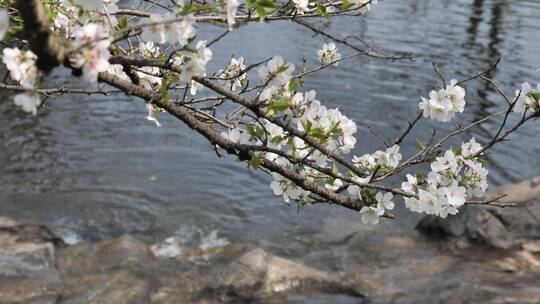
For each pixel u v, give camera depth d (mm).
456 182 2635
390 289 6188
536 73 13789
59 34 2244
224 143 2246
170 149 10117
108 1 1972
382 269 6609
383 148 10258
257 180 9188
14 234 6887
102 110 11586
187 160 9750
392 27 18203
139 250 6742
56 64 1602
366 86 13117
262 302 5859
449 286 6184
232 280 6023
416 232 7625
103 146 10086
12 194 8320
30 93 1583
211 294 5918
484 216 7320
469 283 6219
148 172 9266
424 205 2605
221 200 8547
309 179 2662
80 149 9891
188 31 1895
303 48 15695
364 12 3096
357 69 14234
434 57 15156
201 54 1919
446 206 2648
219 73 2945
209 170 9445
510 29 18234
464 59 15016
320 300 5949
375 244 7203
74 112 11367
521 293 5945
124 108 11773
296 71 13852
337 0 3066
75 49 1595
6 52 1560
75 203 8227
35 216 7805
